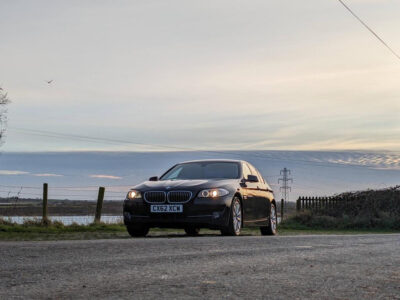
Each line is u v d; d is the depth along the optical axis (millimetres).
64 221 17094
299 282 3561
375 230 26406
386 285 3504
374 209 28938
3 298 2898
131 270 4051
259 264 4539
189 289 3229
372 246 6621
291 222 28172
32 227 15547
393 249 6141
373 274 4027
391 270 4281
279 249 6016
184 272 3979
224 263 4582
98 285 3344
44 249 5531
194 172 11664
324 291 3230
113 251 5441
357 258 5137
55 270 4004
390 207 29188
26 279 3564
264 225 12508
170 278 3662
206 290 3197
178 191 10406
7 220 15914
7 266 4215
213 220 10383
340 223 27656
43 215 16953
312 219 28188
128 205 10711
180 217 10328
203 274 3885
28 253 5164
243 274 3912
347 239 8062
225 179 11219
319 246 6531
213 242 6867
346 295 3113
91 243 6285
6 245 5957
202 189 10453
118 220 18172
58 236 10656
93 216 18594
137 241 6688
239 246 6387
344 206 29812
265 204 12508
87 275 3768
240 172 11750
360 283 3568
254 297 2998
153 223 10523
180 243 6551
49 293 3055
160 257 4957
